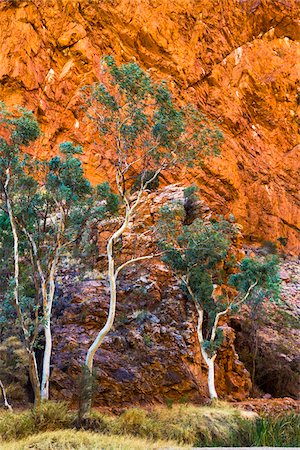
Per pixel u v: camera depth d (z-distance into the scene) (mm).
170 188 25234
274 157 43219
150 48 38406
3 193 14539
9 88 32062
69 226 15016
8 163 14141
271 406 17516
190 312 19156
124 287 18969
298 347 23531
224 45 43469
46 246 15695
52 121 32375
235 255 22797
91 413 12250
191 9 41531
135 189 22750
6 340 15039
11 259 15906
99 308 17547
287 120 45281
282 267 34500
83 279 18938
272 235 39375
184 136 15484
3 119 14430
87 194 15258
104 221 20938
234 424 13594
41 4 34969
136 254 20469
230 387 18891
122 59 37125
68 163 14594
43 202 14977
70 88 33812
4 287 15539
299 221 41594
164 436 12164
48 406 11867
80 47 34812
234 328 22453
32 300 14836
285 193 42062
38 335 15852
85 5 36344
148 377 16297
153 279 19672
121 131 15297
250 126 43375
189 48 40375
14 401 14375
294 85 46031
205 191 35906
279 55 46906
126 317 17828
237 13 45031
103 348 16406
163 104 15094
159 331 17719
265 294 22547
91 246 19781
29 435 10812
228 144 39750
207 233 18594
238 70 43656
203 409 14172
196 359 17938
